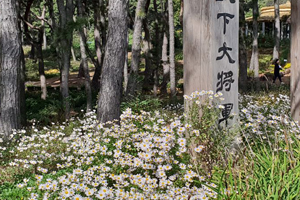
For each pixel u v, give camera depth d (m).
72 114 14.55
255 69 16.44
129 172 3.54
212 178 3.55
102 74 9.50
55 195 3.66
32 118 13.88
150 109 8.57
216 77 4.36
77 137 5.39
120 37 9.46
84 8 22.23
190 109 4.03
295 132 3.94
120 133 4.37
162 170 3.28
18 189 4.96
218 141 3.84
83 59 14.11
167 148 3.44
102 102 9.41
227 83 4.47
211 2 4.27
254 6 17.33
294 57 5.72
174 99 13.89
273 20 33.12
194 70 4.42
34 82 28.95
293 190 3.04
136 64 13.29
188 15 4.41
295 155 3.71
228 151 3.84
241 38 16.20
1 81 9.32
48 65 35.84
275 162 3.34
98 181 3.56
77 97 18.30
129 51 41.00
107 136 4.77
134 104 8.25
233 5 4.48
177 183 3.30
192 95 4.11
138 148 3.76
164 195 3.10
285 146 3.71
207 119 3.94
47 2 19.08
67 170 5.20
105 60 9.46
